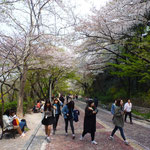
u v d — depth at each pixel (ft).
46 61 39.58
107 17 34.94
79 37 38.81
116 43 38.19
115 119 17.08
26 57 25.52
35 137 19.48
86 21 36.06
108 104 59.72
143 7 33.27
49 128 17.65
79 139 18.29
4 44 25.93
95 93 90.74
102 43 46.65
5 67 26.91
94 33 42.01
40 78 60.80
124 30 43.19
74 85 127.65
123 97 54.13
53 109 19.92
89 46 44.98
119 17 34.27
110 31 38.63
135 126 26.53
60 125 27.86
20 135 19.84
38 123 29.48
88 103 17.12
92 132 16.61
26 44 24.12
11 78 37.37
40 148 15.34
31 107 54.70
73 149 14.90
